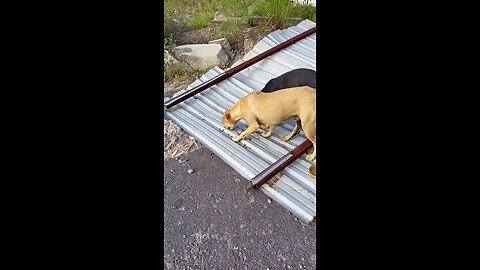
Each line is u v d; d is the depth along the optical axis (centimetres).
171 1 482
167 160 278
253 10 471
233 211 238
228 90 331
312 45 376
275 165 246
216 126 291
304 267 204
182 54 405
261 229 226
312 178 239
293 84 275
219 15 479
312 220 220
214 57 405
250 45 434
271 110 251
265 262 209
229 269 207
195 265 209
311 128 242
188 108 313
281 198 232
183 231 227
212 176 263
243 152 265
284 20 461
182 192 252
